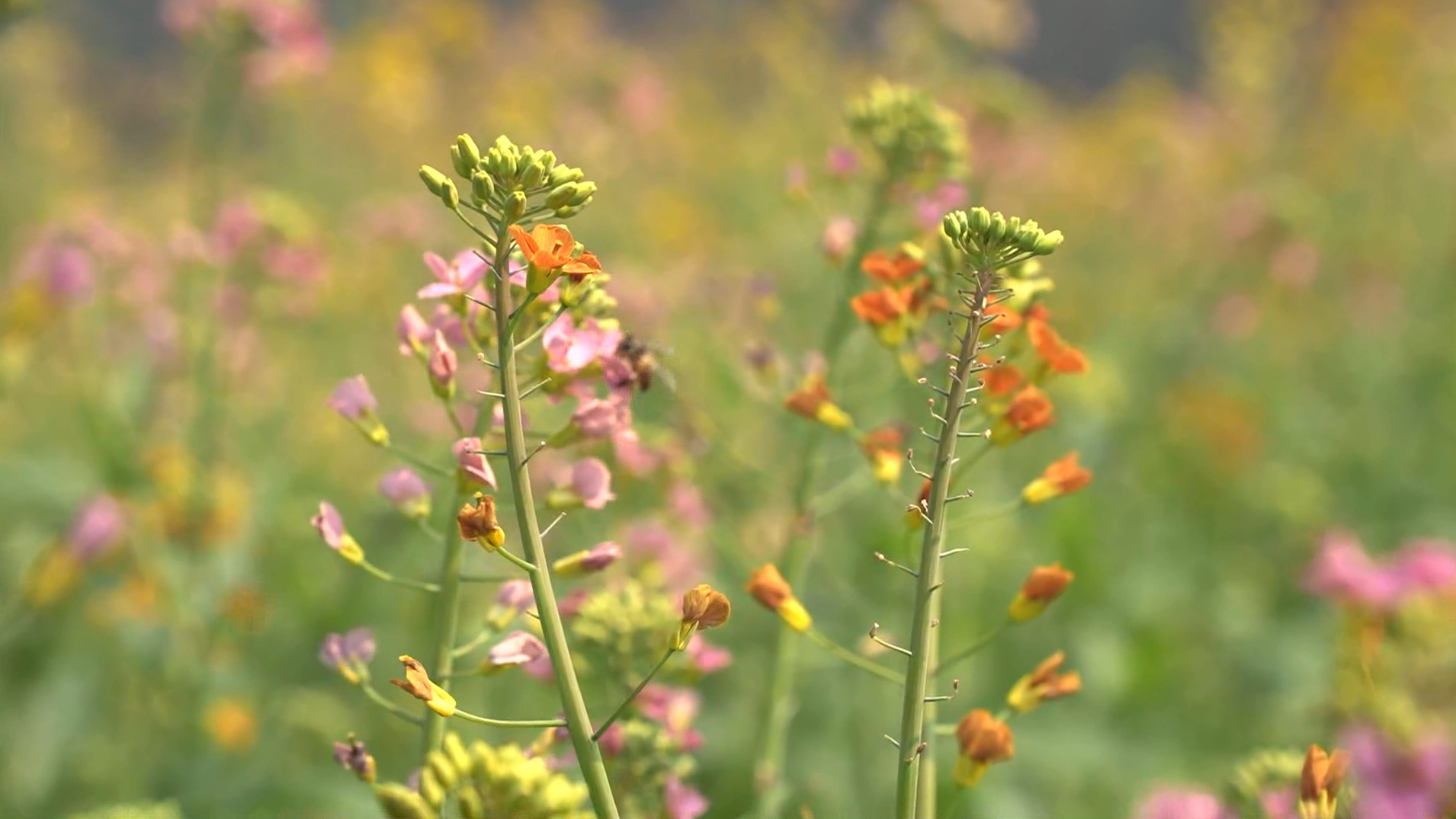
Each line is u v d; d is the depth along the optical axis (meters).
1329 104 15.21
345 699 6.17
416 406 7.65
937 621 3.12
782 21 14.72
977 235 2.75
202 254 6.92
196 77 7.81
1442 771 3.20
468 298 2.89
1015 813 5.69
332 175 11.72
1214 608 7.68
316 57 7.62
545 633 2.65
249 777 5.49
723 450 5.31
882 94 5.06
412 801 2.54
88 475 6.75
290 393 8.25
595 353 3.00
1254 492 8.96
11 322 6.54
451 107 12.51
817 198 5.28
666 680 3.96
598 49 14.12
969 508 6.80
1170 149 15.02
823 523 6.34
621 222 11.66
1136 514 8.62
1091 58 31.52
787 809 5.06
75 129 14.30
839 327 5.03
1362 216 13.83
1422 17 15.52
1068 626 7.10
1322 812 2.76
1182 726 6.75
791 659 4.87
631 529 5.17
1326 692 5.18
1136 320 11.41
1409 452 9.74
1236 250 11.05
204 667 6.02
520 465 2.67
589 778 2.63
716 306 7.34
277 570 6.66
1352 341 11.57
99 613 6.17
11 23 6.29
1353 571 4.42
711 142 14.20
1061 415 8.66
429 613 6.14
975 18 10.22
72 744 5.94
